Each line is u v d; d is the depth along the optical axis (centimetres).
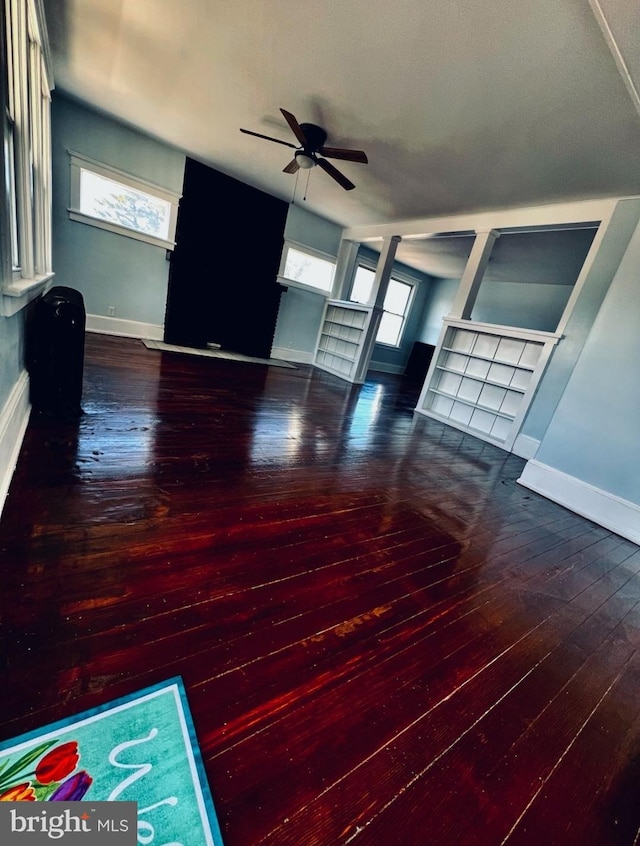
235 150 440
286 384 496
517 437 418
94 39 287
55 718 80
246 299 622
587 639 147
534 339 402
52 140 427
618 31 168
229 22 234
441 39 205
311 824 72
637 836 83
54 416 238
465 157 323
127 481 183
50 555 126
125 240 500
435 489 265
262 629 116
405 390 693
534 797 87
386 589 148
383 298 600
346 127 324
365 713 98
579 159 286
